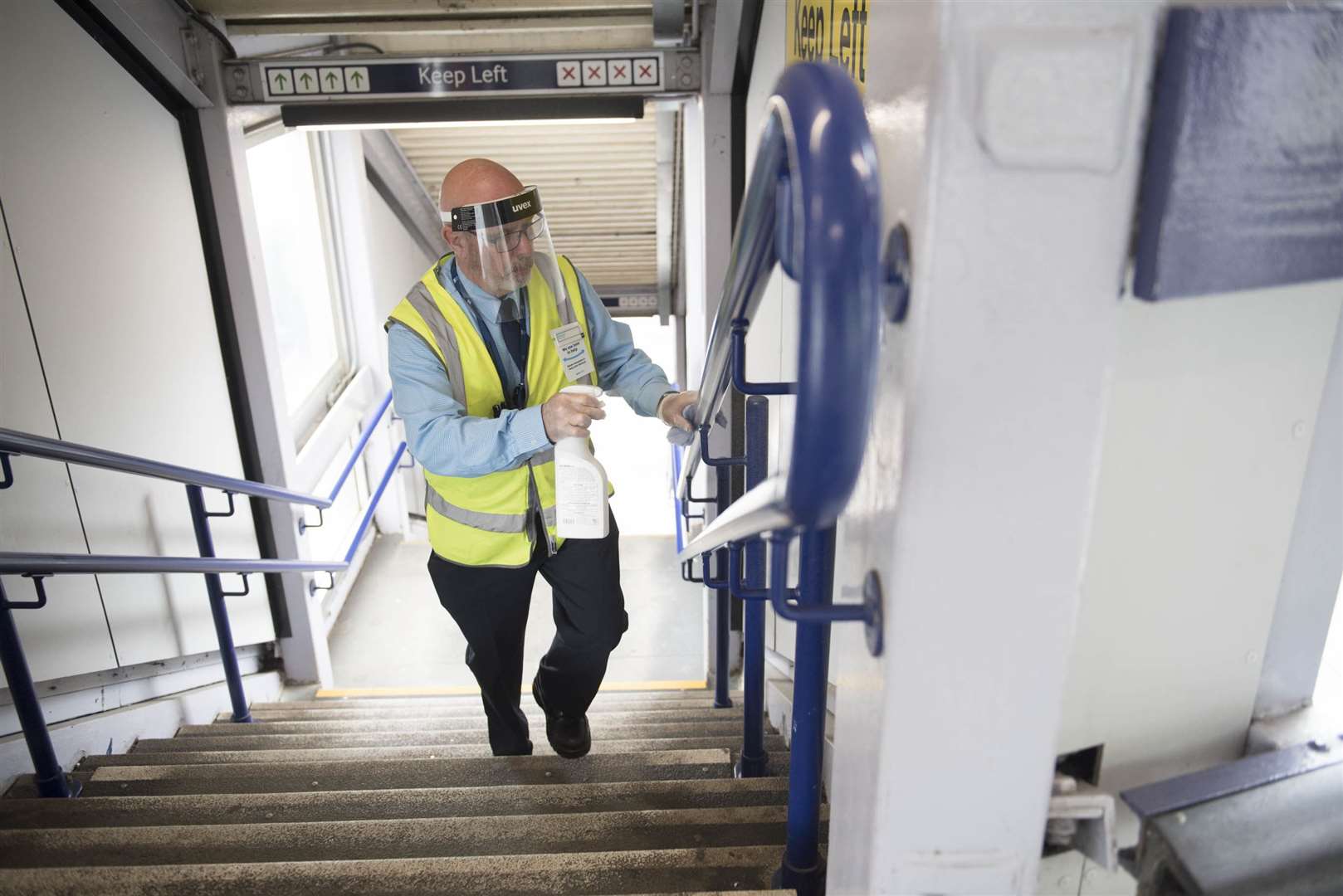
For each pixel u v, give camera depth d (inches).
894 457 30.5
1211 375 31.6
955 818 34.1
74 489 105.4
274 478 157.8
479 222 71.9
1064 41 24.5
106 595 111.6
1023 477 29.3
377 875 62.8
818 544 48.0
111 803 83.0
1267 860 31.1
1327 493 35.3
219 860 71.5
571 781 96.3
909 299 28.5
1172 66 24.7
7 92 98.1
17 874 62.2
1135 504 32.9
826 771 82.1
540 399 83.6
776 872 57.8
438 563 87.0
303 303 228.2
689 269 170.6
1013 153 25.4
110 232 116.3
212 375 144.0
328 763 97.4
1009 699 32.3
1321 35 25.0
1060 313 27.4
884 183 32.1
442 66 140.1
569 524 75.5
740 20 124.2
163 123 131.3
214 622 131.9
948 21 24.4
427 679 200.4
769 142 29.6
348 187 238.5
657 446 415.2
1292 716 39.0
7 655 85.7
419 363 78.0
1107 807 34.7
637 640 218.1
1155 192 25.9
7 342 95.4
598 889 61.1
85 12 113.0
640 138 255.1
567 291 85.4
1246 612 36.1
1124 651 35.3
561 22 141.7
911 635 31.2
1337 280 31.4
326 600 219.8
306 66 138.3
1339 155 26.6
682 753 99.3
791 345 89.0
